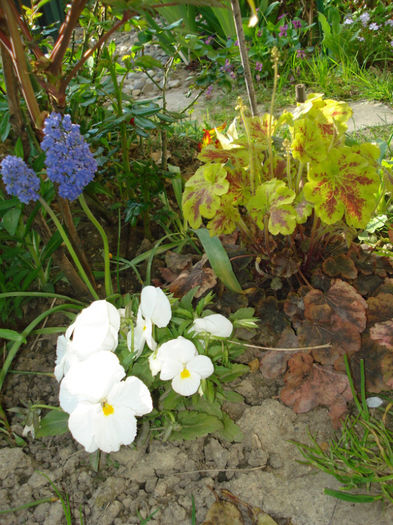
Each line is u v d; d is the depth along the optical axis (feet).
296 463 1.11
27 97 1.10
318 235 1.33
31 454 1.16
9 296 1.40
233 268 1.39
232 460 1.12
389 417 1.18
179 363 1.10
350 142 1.64
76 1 0.98
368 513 1.01
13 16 0.98
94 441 1.05
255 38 3.18
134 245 1.73
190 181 1.26
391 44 3.04
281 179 1.37
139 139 2.14
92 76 1.64
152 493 1.08
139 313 1.13
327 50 3.33
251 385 1.28
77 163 1.05
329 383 1.18
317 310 1.22
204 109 2.88
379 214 1.61
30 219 1.26
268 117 1.32
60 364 1.15
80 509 1.05
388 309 1.25
